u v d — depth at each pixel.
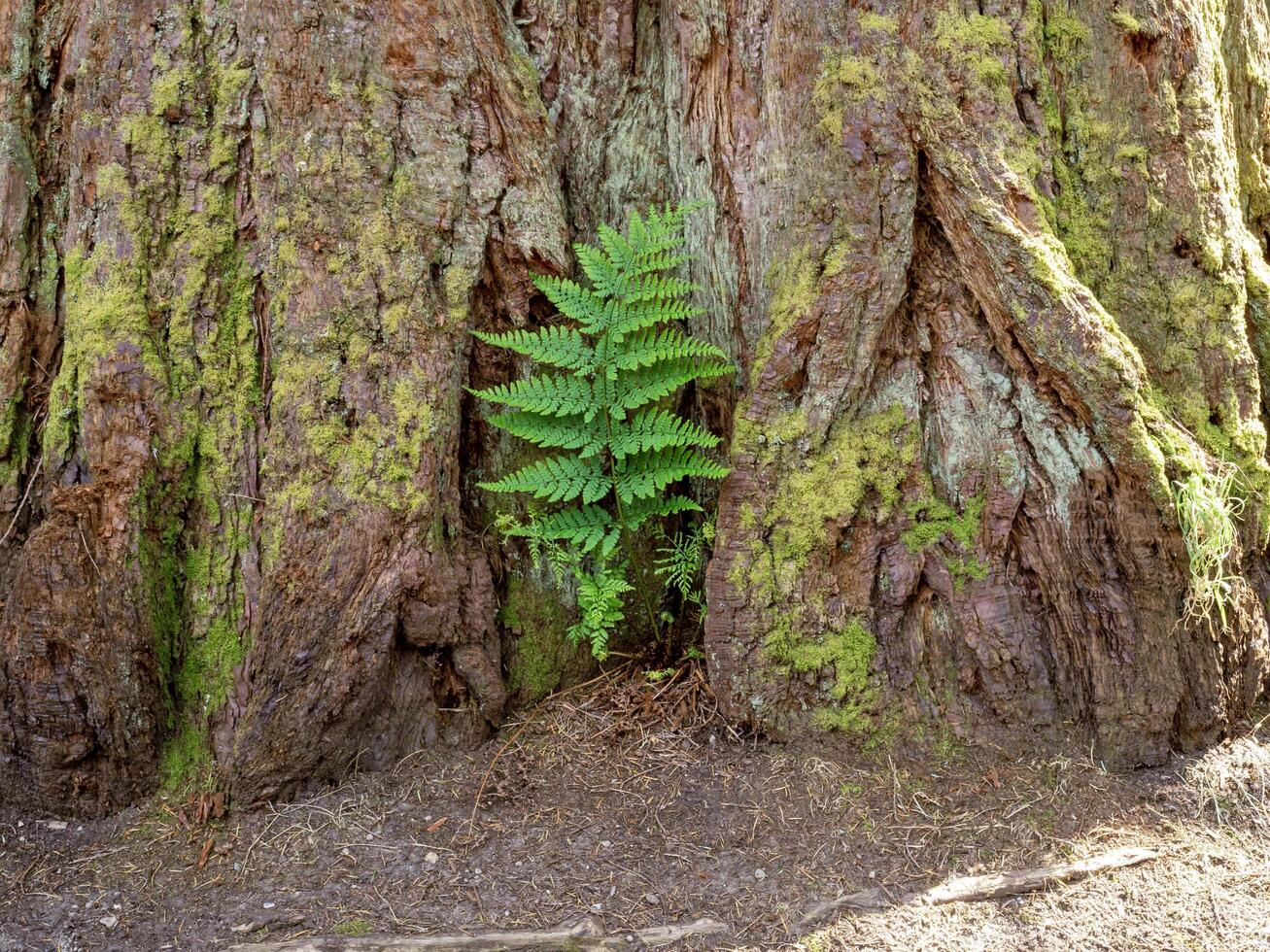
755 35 3.58
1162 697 3.14
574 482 3.42
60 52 3.52
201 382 3.35
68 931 2.74
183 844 3.06
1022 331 3.14
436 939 2.66
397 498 3.23
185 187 3.34
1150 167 3.33
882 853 2.93
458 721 3.39
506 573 3.59
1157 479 3.06
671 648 3.72
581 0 3.84
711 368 3.43
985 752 3.21
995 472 3.26
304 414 3.26
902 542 3.31
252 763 3.13
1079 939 2.63
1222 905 2.71
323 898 2.82
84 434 3.28
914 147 3.20
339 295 3.29
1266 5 4.13
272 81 3.30
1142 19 3.30
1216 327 3.34
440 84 3.36
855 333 3.27
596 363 3.42
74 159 3.39
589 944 2.66
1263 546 3.37
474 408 3.56
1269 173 3.87
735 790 3.17
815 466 3.30
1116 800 3.05
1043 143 3.29
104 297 3.29
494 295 3.52
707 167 3.75
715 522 3.56
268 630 3.18
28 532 3.45
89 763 3.21
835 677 3.28
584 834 3.04
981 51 3.19
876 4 3.22
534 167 3.54
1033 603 3.27
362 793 3.20
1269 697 3.45
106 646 3.14
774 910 2.76
